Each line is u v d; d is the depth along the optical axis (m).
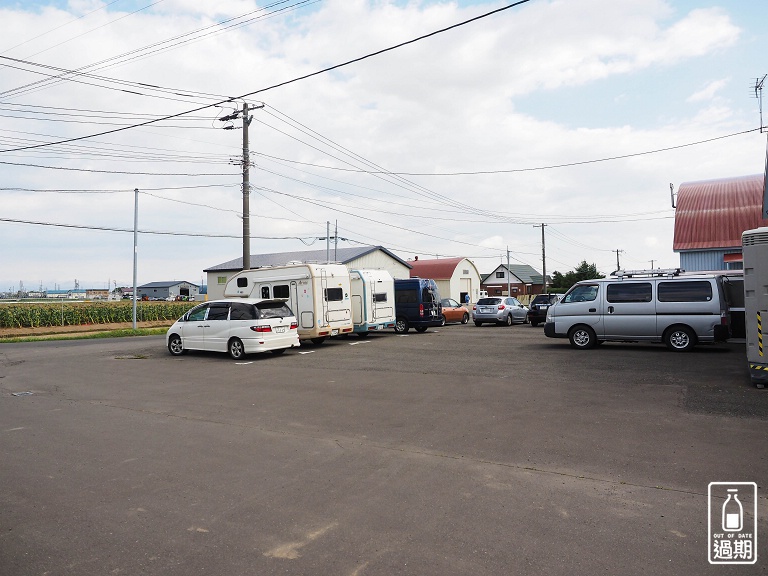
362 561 3.70
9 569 3.66
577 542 3.92
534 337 19.92
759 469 5.36
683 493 4.81
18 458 6.20
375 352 15.86
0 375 13.15
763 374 9.16
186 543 4.01
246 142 24.64
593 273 60.41
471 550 3.83
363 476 5.41
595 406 8.18
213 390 10.45
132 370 13.50
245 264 24.58
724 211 21.16
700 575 3.46
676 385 9.62
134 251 31.41
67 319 38.38
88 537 4.14
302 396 9.61
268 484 5.22
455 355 14.68
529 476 5.32
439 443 6.50
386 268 45.59
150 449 6.50
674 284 14.25
